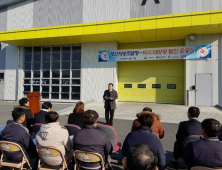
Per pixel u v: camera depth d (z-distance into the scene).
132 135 2.30
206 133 2.06
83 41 12.10
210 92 10.03
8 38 11.96
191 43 10.37
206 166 1.98
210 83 10.03
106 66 11.91
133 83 12.30
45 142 2.58
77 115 3.84
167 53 10.71
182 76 11.39
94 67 12.14
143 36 10.77
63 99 12.87
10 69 14.02
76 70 12.67
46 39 11.73
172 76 11.58
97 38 11.32
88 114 2.57
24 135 2.74
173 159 3.44
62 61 12.95
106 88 11.87
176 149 3.18
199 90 10.19
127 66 12.45
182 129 3.04
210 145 2.01
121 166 3.31
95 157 2.37
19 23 13.91
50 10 13.13
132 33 10.20
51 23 13.06
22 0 13.73
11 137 2.72
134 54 11.34
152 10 11.05
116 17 11.72
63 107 10.01
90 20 12.22
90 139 2.45
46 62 13.30
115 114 7.93
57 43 12.71
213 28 9.17
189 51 10.33
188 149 2.12
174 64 11.55
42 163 2.70
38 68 13.47
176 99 11.45
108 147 2.57
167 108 9.37
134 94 12.25
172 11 10.72
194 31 9.70
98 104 10.73
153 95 11.89
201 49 10.13
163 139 4.69
